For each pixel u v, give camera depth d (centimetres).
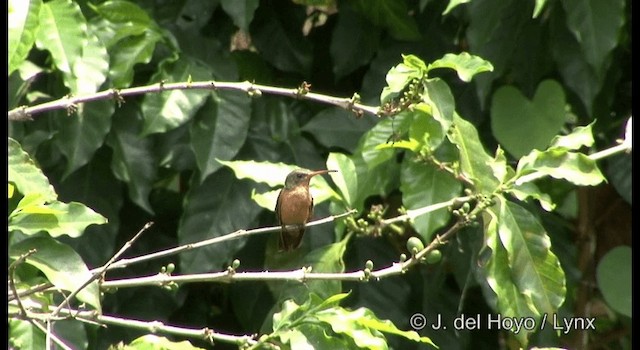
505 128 934
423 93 799
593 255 1204
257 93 787
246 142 1041
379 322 731
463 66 777
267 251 1054
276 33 1134
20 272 901
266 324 920
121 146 1020
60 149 978
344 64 1101
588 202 1195
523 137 930
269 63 1137
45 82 1061
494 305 954
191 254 1003
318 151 1084
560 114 928
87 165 1042
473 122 1066
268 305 1077
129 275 1082
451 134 820
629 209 1195
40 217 734
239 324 1156
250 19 1027
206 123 1002
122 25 1014
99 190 1038
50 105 776
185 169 1041
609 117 1074
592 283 1195
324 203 1030
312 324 731
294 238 972
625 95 1125
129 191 1016
